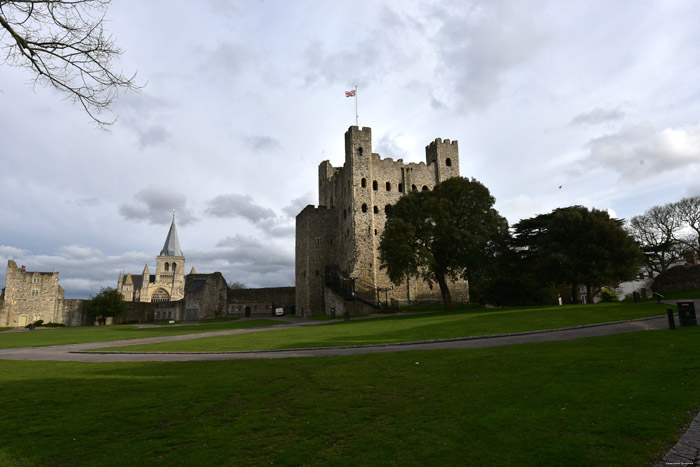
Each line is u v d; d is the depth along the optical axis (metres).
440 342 19.31
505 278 47.66
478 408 8.49
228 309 77.44
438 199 43.47
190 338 29.50
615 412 7.62
